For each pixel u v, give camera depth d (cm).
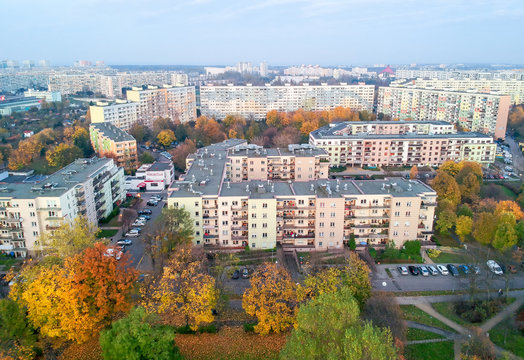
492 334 11000
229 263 13788
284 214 15500
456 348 10525
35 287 9656
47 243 13825
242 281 13662
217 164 19775
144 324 8144
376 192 15675
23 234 14862
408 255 15112
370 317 10338
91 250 10200
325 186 16088
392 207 15288
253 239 15350
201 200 15088
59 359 9800
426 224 15975
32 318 9519
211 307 10481
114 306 10100
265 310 10250
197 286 10388
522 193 19912
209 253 15100
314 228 15425
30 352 9525
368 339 7675
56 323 9669
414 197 15175
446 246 15988
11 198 14550
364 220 15600
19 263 14512
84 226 13925
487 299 12431
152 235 14200
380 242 15812
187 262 12244
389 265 14712
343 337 8212
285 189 16150
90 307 9862
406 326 11062
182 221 14125
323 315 8600
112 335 8100
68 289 9544
